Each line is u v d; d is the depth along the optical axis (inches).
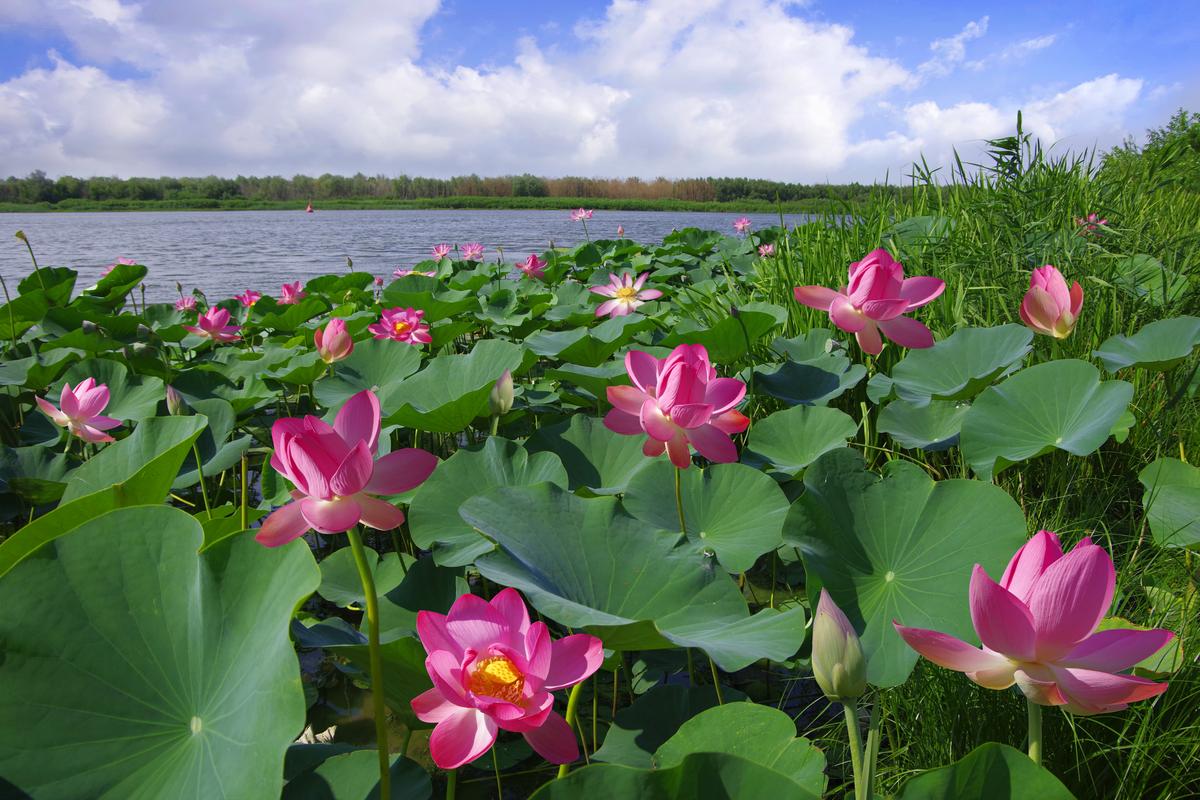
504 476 89.8
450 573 83.3
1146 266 155.3
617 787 40.9
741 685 90.4
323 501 51.6
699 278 289.6
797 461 106.1
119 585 52.9
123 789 45.6
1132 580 81.7
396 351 156.3
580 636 46.7
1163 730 62.1
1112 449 113.1
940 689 68.2
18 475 117.1
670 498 89.0
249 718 45.6
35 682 47.3
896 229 201.6
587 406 145.0
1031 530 91.3
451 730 44.4
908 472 73.9
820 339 142.5
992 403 96.1
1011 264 154.6
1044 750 64.7
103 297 273.3
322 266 554.6
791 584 108.4
